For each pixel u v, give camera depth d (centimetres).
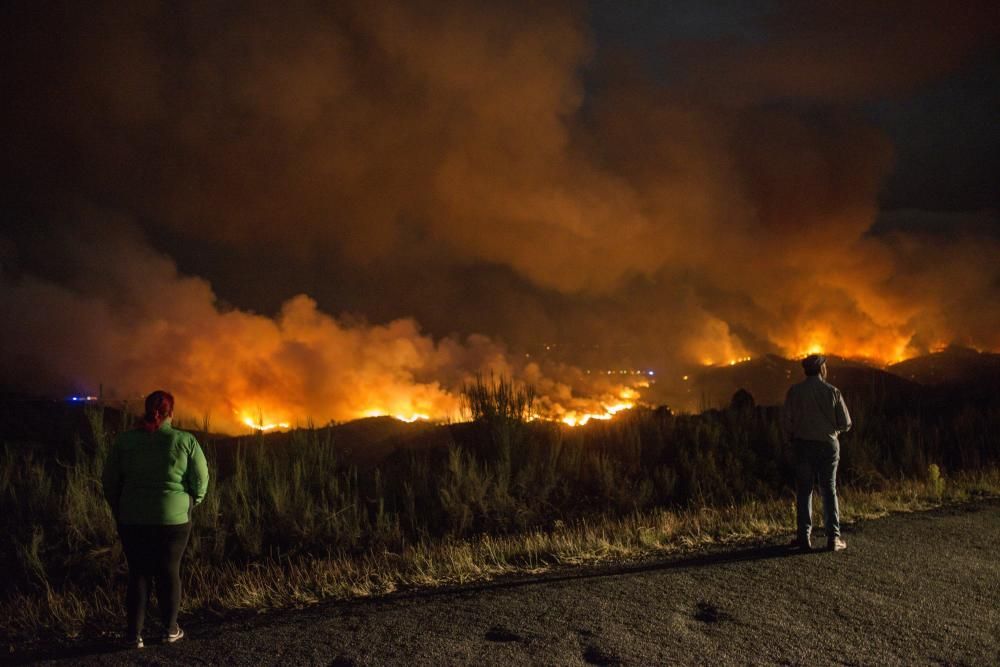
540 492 1040
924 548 734
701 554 745
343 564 802
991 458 1220
